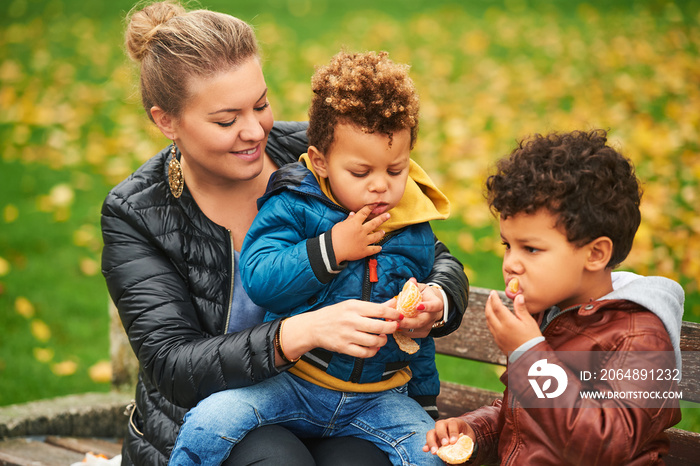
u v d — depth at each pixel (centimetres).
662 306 172
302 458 184
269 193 206
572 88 799
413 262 208
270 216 202
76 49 1012
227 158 207
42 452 293
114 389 338
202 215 220
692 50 892
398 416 201
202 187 222
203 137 204
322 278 189
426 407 221
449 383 270
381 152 187
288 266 190
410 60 934
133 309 207
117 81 888
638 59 870
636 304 172
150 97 210
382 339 183
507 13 1153
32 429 305
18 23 1148
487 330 255
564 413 162
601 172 170
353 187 191
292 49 1010
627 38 953
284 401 198
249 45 206
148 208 217
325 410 202
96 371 417
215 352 192
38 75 911
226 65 200
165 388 199
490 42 995
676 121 690
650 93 762
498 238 543
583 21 1062
